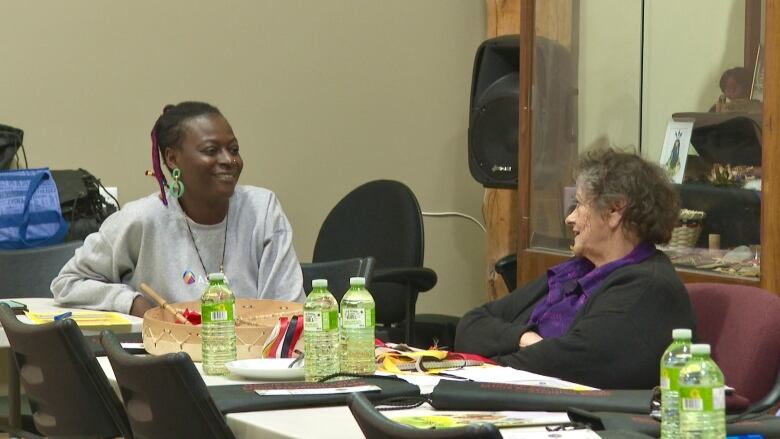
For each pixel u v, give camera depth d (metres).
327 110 11.12
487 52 10.34
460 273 11.85
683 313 5.46
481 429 2.68
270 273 6.82
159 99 10.30
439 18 11.65
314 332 4.63
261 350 5.09
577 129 8.88
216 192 6.63
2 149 9.27
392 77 11.45
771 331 5.15
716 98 7.46
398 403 4.13
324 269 7.06
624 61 8.41
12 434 6.52
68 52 9.91
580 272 6.03
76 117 9.97
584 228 5.83
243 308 5.88
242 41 10.66
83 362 4.63
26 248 8.62
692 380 3.19
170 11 10.32
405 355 5.06
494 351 6.02
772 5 6.70
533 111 9.20
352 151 11.27
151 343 5.22
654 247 5.82
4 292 7.74
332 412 3.98
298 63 10.95
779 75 6.67
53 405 4.94
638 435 3.39
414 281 8.54
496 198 11.24
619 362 5.43
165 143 6.71
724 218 7.27
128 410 4.27
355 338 4.74
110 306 6.62
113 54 10.09
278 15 10.83
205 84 10.51
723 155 7.34
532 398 3.99
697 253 7.50
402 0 11.45
